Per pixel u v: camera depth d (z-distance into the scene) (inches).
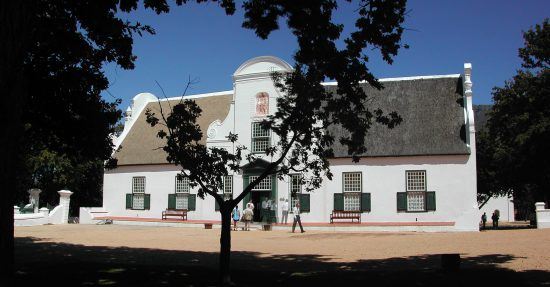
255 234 1168.8
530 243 804.6
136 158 1601.9
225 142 1453.0
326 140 529.3
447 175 1273.4
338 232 1202.6
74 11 608.4
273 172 523.2
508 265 579.2
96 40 645.3
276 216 1375.5
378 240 970.1
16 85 387.5
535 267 556.4
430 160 1289.4
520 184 1638.8
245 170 1412.4
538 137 1347.2
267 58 1418.6
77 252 756.0
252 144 1414.9
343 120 522.6
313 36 527.2
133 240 1001.5
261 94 1421.0
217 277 514.9
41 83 646.5
